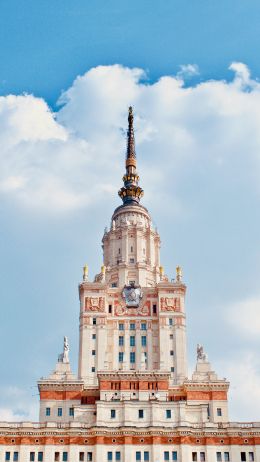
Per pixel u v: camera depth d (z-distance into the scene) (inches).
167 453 5182.1
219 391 5787.4
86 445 5206.7
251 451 5216.5
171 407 5398.6
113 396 5669.3
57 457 5167.3
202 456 5201.8
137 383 5723.4
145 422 5329.7
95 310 6289.4
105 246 7057.1
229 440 5246.1
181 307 6318.9
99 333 6190.9
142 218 7150.6
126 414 5349.4
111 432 5236.2
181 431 5226.4
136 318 6333.7
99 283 6397.6
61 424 5295.3
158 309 6318.9
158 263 7003.0
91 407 5541.3
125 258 6806.1
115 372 5753.0
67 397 5738.2
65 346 6058.1
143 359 6067.9
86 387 5807.1
